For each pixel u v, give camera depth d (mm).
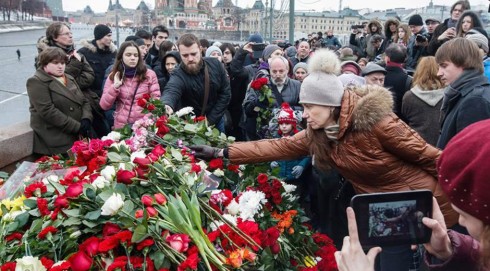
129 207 2203
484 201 1070
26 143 4410
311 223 4410
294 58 8781
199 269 2176
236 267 2174
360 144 2523
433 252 1654
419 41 7293
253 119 5062
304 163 4195
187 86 4434
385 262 2611
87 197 2244
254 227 2400
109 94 4551
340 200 3852
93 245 2072
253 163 3066
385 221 1572
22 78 19531
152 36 7555
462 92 2992
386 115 2486
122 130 3469
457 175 1137
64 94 4508
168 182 2488
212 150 3090
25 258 2020
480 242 1125
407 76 5172
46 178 2756
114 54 6199
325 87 2498
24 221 2326
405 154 2488
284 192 3115
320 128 2641
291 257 2875
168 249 2135
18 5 72938
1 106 12359
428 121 4105
